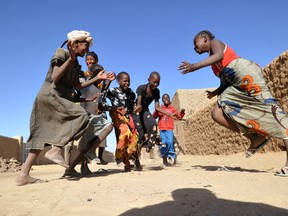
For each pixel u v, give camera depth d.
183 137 23.09
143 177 3.91
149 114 5.81
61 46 3.98
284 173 3.73
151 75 5.68
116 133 5.30
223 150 14.49
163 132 7.59
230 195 2.70
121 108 5.14
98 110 5.14
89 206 2.46
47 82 3.91
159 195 2.76
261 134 4.07
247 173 4.04
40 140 3.81
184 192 2.83
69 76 3.94
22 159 18.78
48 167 14.20
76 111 3.84
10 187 3.66
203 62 4.03
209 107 16.64
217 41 4.25
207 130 16.92
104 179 3.82
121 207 2.43
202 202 2.49
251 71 4.04
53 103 3.84
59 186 3.44
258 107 4.03
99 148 5.56
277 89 9.18
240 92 4.13
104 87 5.31
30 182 3.86
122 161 5.27
